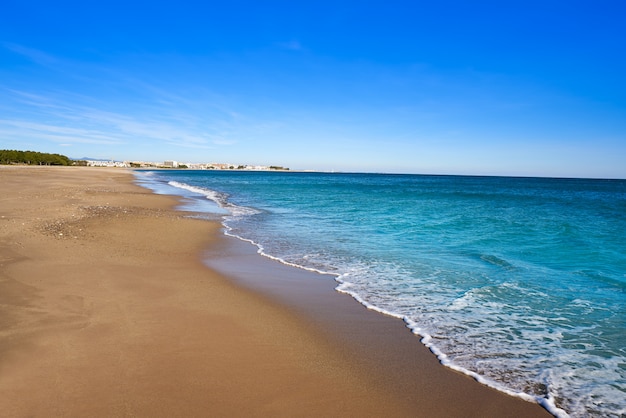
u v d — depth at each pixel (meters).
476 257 10.80
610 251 11.88
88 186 37.28
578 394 4.15
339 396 3.95
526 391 4.19
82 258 8.84
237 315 6.10
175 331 5.29
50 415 3.30
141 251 10.24
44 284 6.77
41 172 61.69
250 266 9.47
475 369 4.65
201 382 4.02
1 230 11.05
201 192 40.09
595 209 27.27
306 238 13.54
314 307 6.69
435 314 6.45
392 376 4.43
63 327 5.09
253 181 83.00
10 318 5.24
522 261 10.44
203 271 8.72
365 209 24.25
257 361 4.60
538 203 32.81
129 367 4.21
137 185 46.75
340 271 9.16
